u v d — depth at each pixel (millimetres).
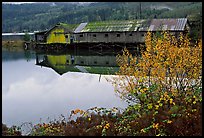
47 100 20016
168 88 12742
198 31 40750
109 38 56375
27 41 68562
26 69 35656
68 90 22703
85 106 17969
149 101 11641
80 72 31938
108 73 28141
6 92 22781
